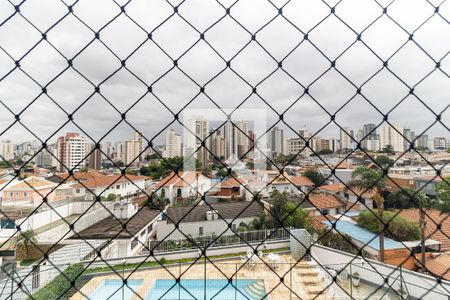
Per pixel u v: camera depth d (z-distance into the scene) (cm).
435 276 183
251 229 1475
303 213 1402
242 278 856
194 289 818
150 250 160
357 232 1303
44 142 161
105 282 791
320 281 801
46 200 167
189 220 1484
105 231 1233
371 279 750
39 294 365
